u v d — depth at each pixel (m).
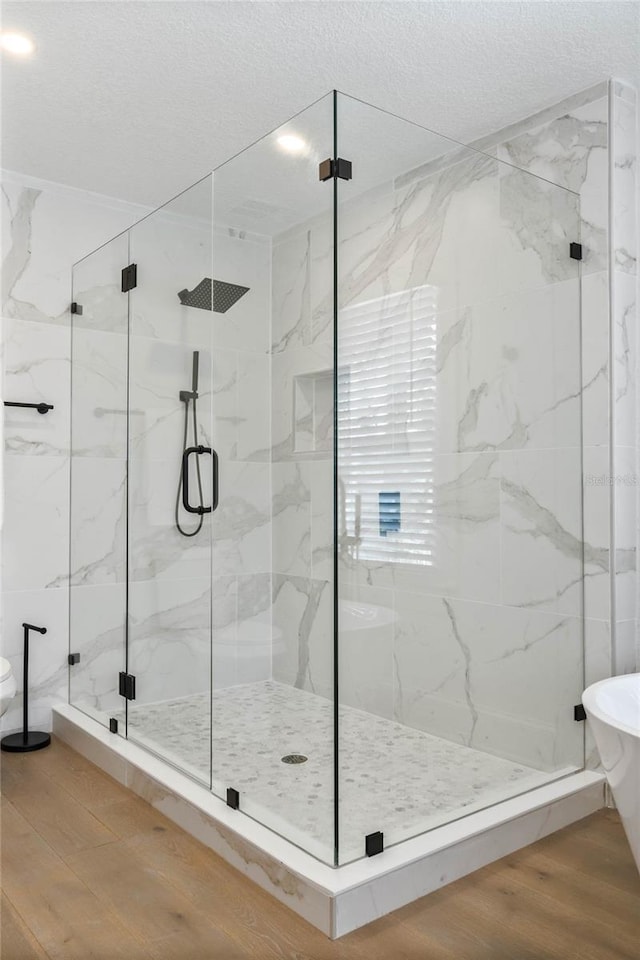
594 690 2.16
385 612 2.19
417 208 2.31
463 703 2.39
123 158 3.36
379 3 2.30
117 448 3.19
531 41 2.50
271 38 2.48
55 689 3.57
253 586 2.38
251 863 2.16
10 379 3.46
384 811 2.14
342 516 2.11
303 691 2.14
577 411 2.80
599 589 2.74
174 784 2.59
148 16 2.36
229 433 2.52
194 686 2.63
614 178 2.71
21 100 2.86
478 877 2.18
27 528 3.50
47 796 2.78
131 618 3.05
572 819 2.56
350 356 2.15
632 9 2.33
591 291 2.77
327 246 2.12
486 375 2.50
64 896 2.08
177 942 1.86
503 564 2.53
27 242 3.53
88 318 3.45
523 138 3.01
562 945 1.85
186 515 2.69
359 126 2.15
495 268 2.54
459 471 2.42
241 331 2.46
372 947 1.84
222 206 2.55
